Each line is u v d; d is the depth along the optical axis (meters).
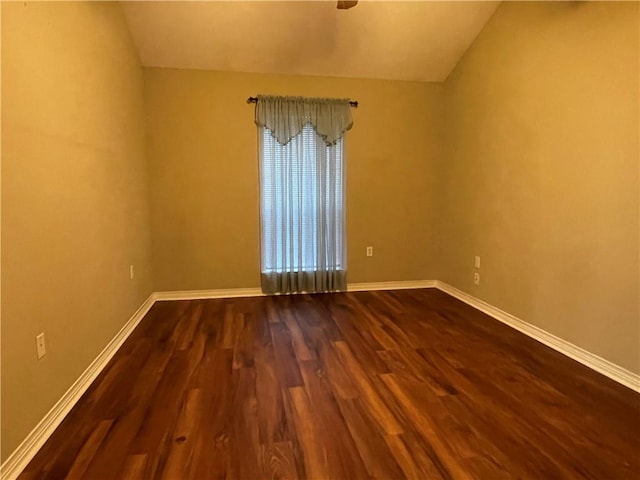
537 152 3.17
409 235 4.76
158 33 3.67
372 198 4.62
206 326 3.52
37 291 1.90
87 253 2.51
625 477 1.68
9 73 1.69
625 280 2.47
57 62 2.14
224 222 4.35
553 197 3.02
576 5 2.76
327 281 4.60
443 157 4.67
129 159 3.48
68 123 2.26
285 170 4.34
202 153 4.23
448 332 3.37
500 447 1.87
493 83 3.70
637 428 2.02
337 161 4.47
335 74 4.36
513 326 3.49
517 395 2.34
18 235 1.74
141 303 3.78
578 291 2.82
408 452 1.83
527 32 3.24
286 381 2.51
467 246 4.22
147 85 4.07
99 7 2.79
